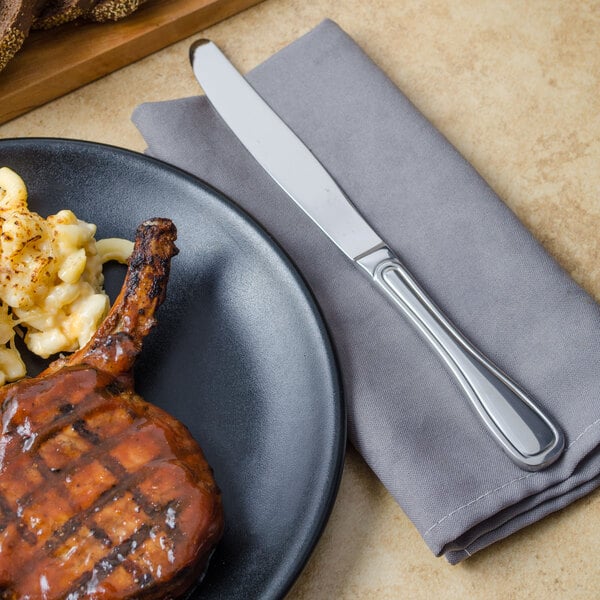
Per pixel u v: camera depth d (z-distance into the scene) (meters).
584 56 0.60
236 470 0.50
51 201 0.54
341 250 0.54
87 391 0.47
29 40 0.58
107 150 0.54
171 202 0.54
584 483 0.51
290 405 0.51
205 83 0.57
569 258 0.56
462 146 0.58
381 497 0.52
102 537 0.46
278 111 0.57
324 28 0.59
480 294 0.53
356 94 0.57
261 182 0.56
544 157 0.58
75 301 0.52
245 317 0.52
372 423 0.51
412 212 0.55
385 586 0.50
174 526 0.46
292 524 0.49
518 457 0.49
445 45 0.60
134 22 0.59
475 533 0.50
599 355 0.51
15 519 0.45
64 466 0.46
